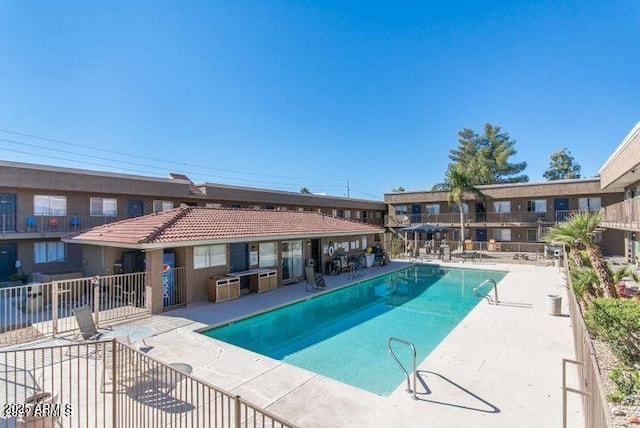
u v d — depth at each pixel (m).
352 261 21.53
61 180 19.36
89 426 4.54
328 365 8.02
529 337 8.62
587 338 4.06
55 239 19.56
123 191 21.98
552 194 31.53
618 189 25.69
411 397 5.62
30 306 10.75
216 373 6.52
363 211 43.50
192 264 12.43
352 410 5.18
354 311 13.09
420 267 23.84
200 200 26.77
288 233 16.09
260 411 2.82
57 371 6.42
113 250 13.14
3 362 6.85
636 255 20.45
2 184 17.28
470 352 7.65
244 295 13.90
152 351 7.70
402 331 10.62
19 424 3.94
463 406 5.30
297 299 13.18
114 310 11.03
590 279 10.84
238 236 13.37
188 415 4.88
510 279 17.91
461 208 33.19
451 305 13.81
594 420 3.22
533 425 4.75
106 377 6.02
